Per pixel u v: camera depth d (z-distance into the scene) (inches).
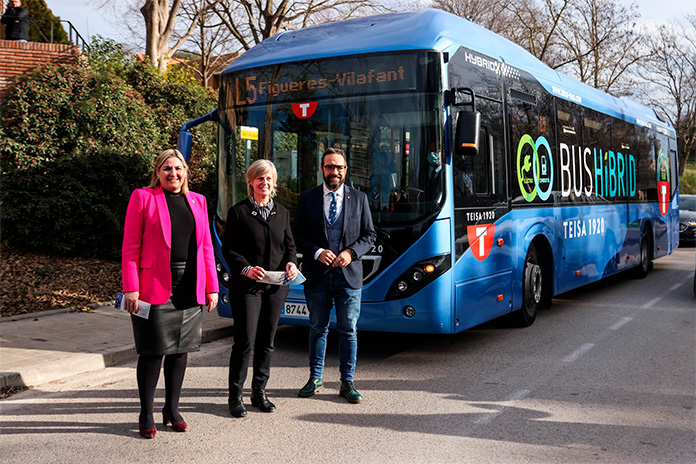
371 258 254.2
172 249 180.5
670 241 616.7
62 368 253.1
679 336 320.2
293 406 213.2
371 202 257.3
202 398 222.7
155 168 183.3
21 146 469.1
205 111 644.1
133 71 619.2
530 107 334.3
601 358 277.0
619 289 481.7
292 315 269.9
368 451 173.5
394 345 302.5
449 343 306.0
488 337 317.7
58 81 495.2
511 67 318.7
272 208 202.4
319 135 268.4
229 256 198.8
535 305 340.8
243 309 200.2
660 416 203.3
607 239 442.6
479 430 190.1
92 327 326.0
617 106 482.6
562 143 373.1
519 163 317.4
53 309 366.6
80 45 649.6
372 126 259.9
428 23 269.3
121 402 218.4
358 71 263.7
